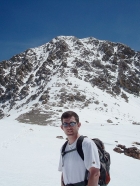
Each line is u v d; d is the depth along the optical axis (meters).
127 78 135.88
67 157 4.07
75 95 90.56
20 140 22.41
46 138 26.05
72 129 4.08
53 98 88.56
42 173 11.41
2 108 125.75
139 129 43.38
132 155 21.75
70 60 145.12
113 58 152.50
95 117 68.62
